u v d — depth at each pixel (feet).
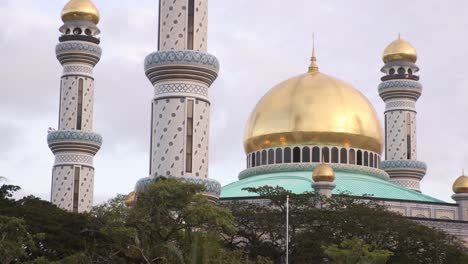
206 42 323.16
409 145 428.97
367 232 303.68
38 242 251.60
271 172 382.63
